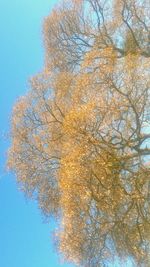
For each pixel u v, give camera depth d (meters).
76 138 10.34
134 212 10.55
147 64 10.96
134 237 10.56
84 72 11.52
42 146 14.11
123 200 10.40
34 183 15.16
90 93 10.92
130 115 10.70
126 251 10.86
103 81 10.84
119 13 15.81
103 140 10.34
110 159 10.30
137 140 10.69
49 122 13.59
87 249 10.84
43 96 13.73
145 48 15.46
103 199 10.20
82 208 10.41
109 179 10.24
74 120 10.28
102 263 10.80
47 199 15.23
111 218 10.47
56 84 13.45
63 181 10.27
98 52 11.59
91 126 10.30
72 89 13.02
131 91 10.66
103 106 10.44
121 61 11.39
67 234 11.40
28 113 14.25
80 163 10.16
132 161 10.69
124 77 10.80
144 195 10.59
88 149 10.20
